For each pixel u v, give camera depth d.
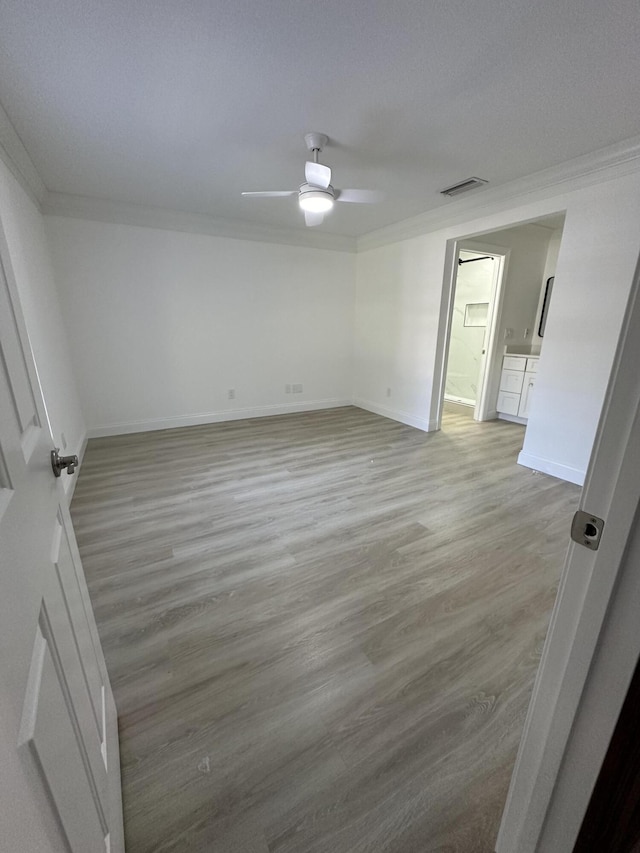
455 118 2.14
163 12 1.41
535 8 1.41
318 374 5.35
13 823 0.37
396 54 1.65
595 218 2.69
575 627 0.58
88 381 3.95
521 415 4.66
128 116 2.12
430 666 1.43
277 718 1.24
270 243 4.60
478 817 0.99
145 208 3.79
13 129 2.24
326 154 2.59
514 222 3.21
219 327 4.52
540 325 4.90
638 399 0.45
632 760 0.55
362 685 1.35
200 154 2.61
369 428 4.54
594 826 0.62
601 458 0.50
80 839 0.59
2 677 0.40
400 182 3.07
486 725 1.22
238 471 3.23
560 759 0.64
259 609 1.70
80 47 1.59
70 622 0.79
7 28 1.47
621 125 2.21
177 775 1.08
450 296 4.09
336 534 2.30
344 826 0.98
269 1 1.38
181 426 4.54
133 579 1.89
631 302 0.44
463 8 1.40
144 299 4.04
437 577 1.92
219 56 1.66
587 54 1.64
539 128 2.25
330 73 1.77
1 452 0.55
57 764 0.52
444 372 4.35
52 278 3.41
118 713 1.25
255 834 0.96
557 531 2.34
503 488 2.94
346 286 5.23
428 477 3.13
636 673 0.52
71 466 0.96
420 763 1.12
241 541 2.22
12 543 0.52
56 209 3.46
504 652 1.49
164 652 1.48
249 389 4.89
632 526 0.48
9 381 0.66
